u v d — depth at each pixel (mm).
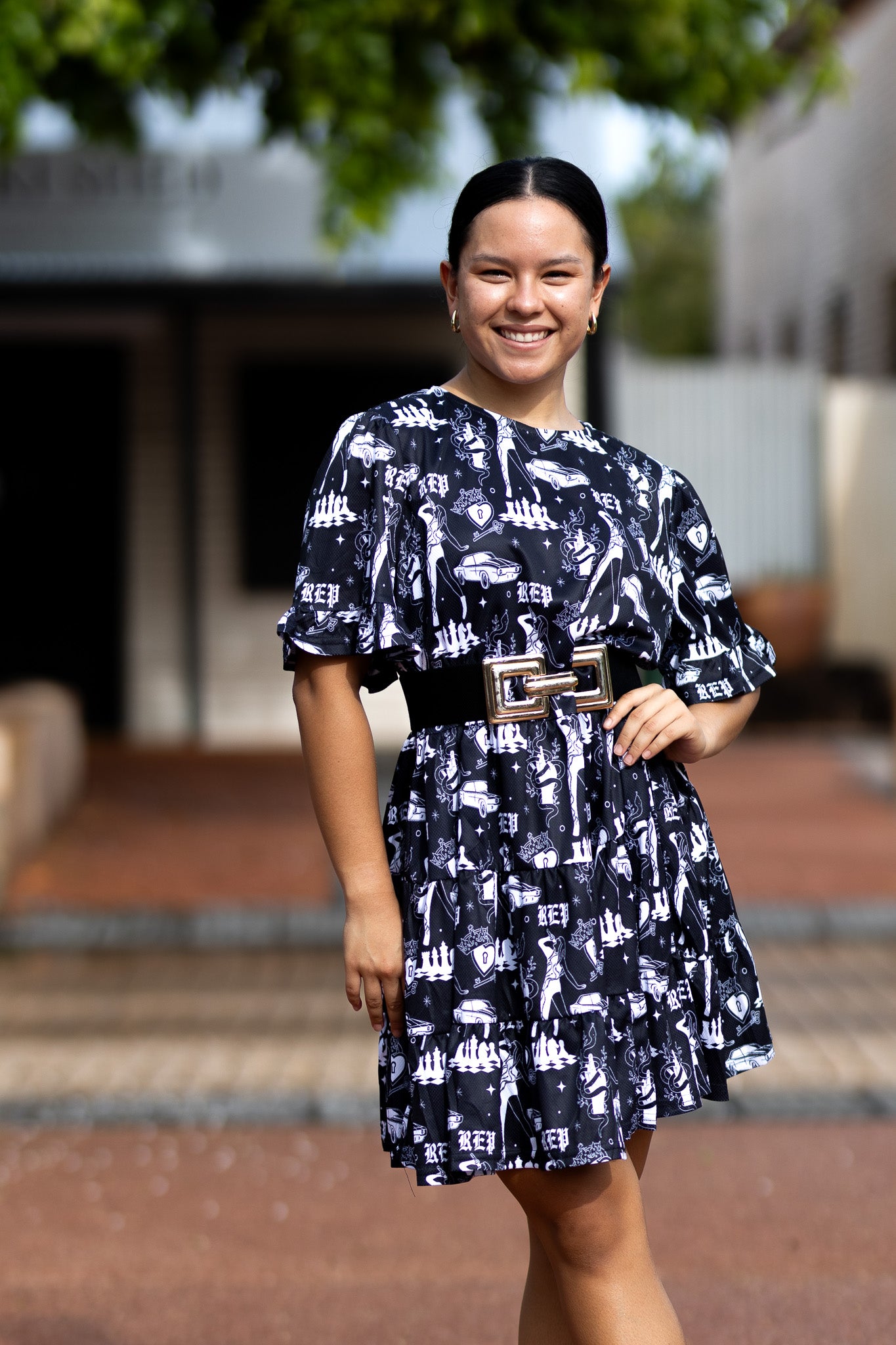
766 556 16047
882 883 8875
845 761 13016
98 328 14492
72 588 14914
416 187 10570
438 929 2637
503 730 2635
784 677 15141
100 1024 6742
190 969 7730
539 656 2631
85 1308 4086
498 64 9594
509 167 2678
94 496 14875
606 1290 2715
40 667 14953
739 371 15906
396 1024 2713
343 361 14703
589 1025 2621
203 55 9102
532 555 2625
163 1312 4059
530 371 2691
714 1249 4449
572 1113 2594
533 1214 2756
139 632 14805
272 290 13383
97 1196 4887
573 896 2625
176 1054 6289
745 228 24281
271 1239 4547
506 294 2660
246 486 14758
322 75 8508
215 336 14672
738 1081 5867
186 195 13516
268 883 9016
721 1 9219
